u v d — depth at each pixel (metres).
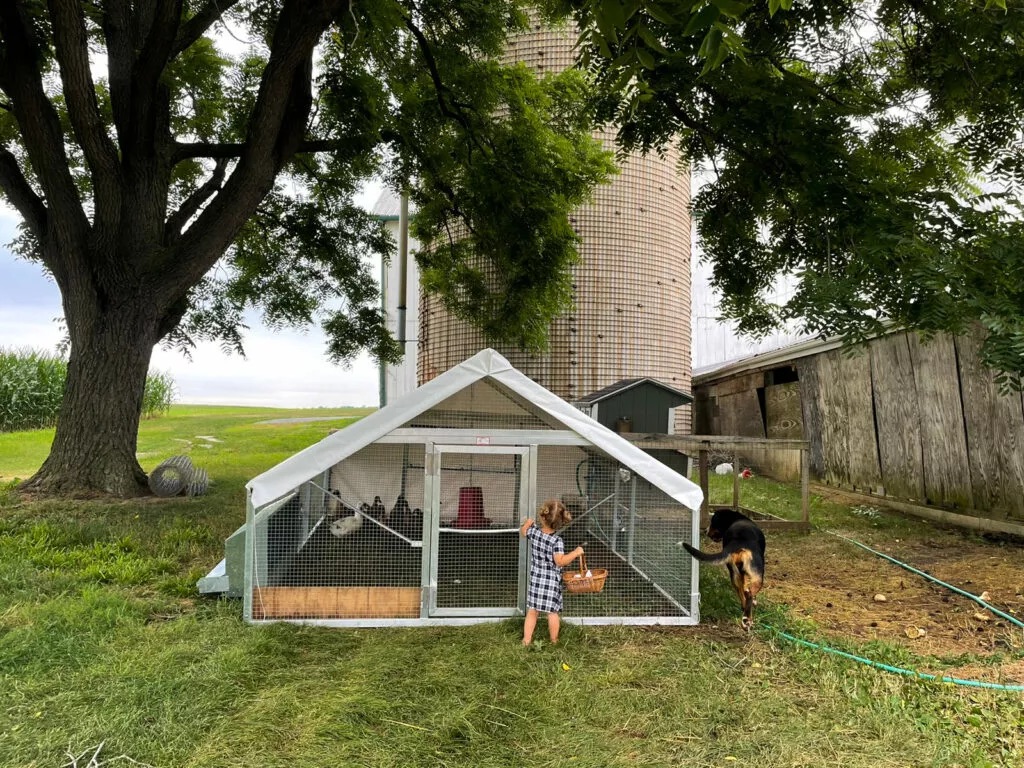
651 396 11.12
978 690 3.83
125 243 9.26
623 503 6.52
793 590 6.08
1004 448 8.00
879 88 7.86
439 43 11.07
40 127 8.67
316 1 8.25
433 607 4.92
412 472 5.24
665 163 14.11
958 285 5.06
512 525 5.30
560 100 11.98
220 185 11.78
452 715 3.39
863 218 6.08
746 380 15.71
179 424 25.64
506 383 4.98
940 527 8.67
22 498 8.66
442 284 13.02
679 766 2.99
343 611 4.88
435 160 12.16
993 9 6.06
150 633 4.38
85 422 9.30
